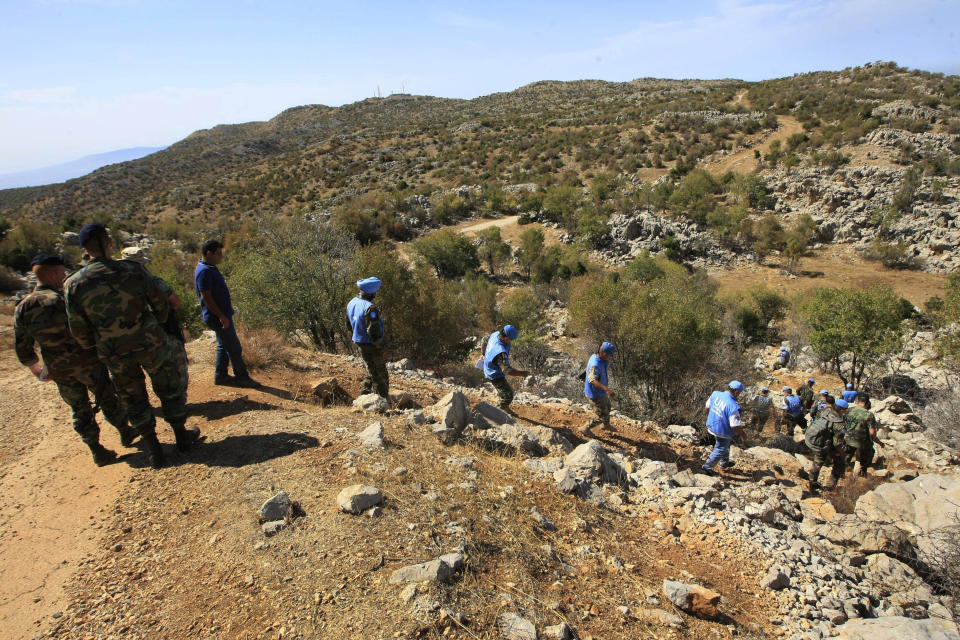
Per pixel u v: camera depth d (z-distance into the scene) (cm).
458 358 1802
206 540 315
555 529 376
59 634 254
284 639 238
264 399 563
